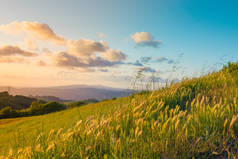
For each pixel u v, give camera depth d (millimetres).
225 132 2176
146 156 1827
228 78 5016
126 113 2924
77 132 2137
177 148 1938
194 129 2102
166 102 3607
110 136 2141
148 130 2188
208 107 2490
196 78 5727
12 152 2201
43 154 2008
